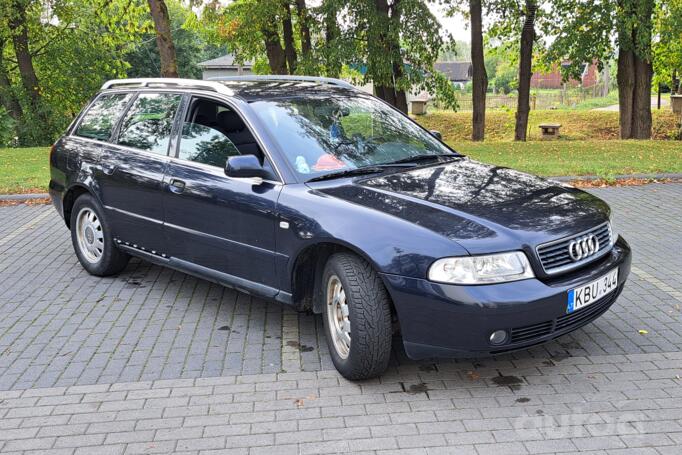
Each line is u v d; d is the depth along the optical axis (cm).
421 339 360
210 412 367
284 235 414
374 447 328
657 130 2772
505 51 2602
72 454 331
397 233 364
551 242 364
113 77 3253
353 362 381
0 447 338
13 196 1017
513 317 344
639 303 518
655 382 388
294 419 357
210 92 502
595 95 5234
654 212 842
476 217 372
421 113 3547
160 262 532
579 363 416
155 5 1716
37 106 2748
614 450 319
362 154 467
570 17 2077
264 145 444
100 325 500
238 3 2258
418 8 1753
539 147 1631
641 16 1844
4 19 2536
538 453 318
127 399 385
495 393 380
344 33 1841
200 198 473
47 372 423
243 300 548
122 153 560
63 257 690
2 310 537
